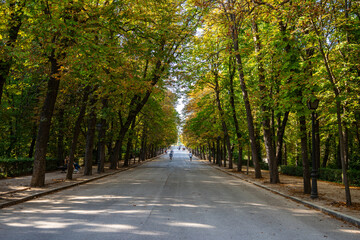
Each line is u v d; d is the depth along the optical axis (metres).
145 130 44.91
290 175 24.28
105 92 15.01
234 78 27.06
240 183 17.28
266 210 8.67
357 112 17.16
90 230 5.87
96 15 11.20
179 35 18.14
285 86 10.88
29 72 15.60
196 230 6.03
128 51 12.67
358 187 15.26
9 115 23.59
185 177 20.08
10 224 6.33
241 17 14.22
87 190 12.77
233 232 5.97
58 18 10.43
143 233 5.70
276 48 12.70
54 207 8.49
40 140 13.29
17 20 10.48
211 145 53.19
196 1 14.86
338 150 24.84
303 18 10.45
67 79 13.73
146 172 25.22
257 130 28.20
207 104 31.38
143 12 13.75
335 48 12.41
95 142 32.59
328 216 8.05
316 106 10.98
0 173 16.42
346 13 10.88
